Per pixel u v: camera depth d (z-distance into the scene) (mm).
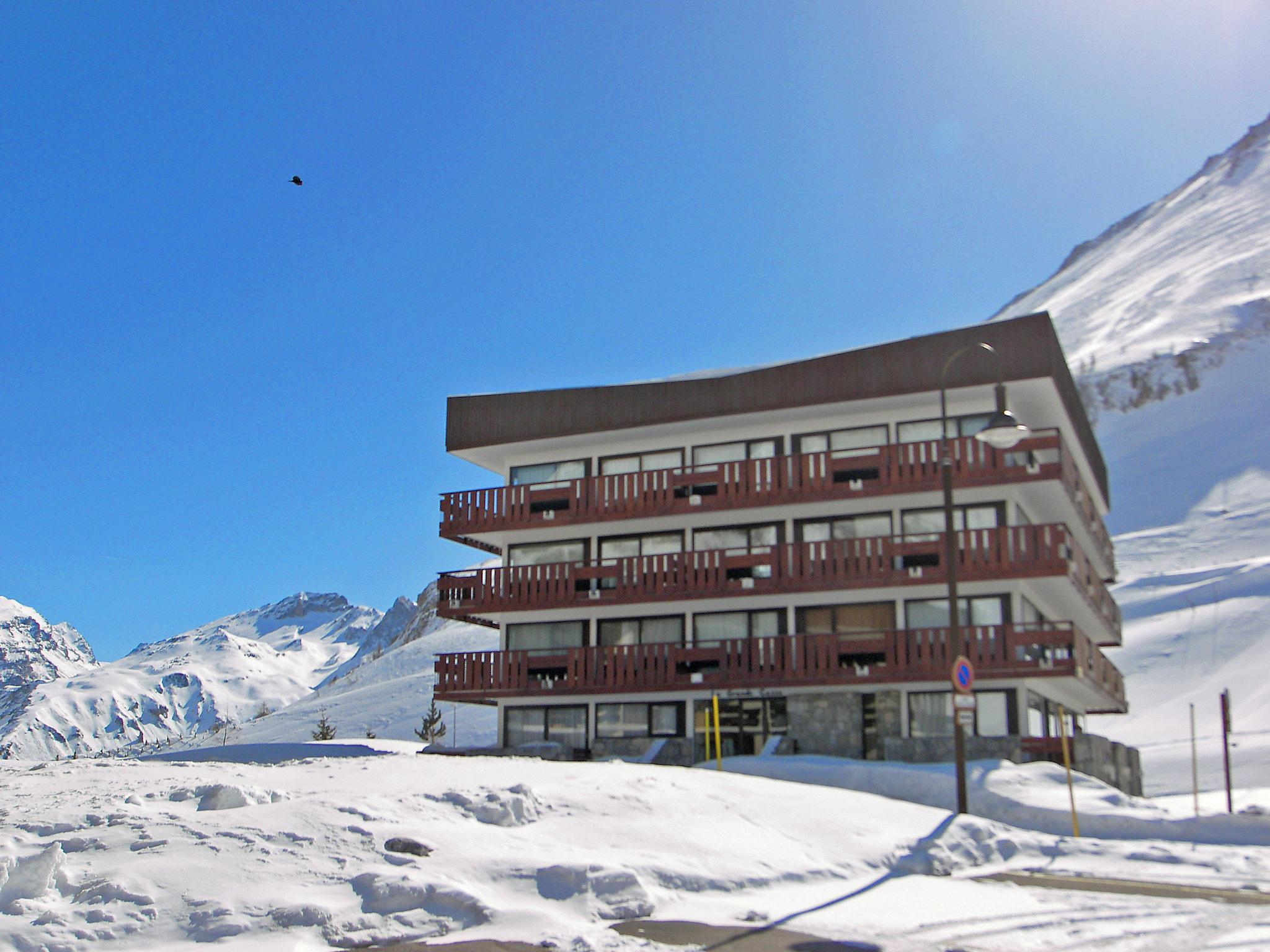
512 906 10773
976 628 30812
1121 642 45594
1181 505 150500
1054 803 22375
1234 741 50812
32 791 13906
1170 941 10750
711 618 35188
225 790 12922
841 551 32750
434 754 34875
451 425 38156
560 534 37938
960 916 11914
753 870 13648
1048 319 31250
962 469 31734
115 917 9492
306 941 9469
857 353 33219
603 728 35531
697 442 36625
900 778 24438
